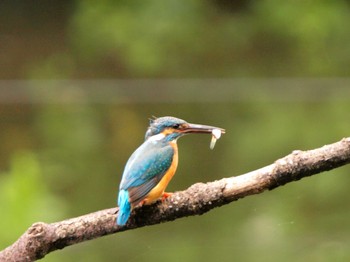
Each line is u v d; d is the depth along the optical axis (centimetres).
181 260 1048
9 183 1126
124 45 1942
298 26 1988
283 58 1936
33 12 2066
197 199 531
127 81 1806
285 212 1171
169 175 586
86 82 1803
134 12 1997
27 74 1841
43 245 528
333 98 1653
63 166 1379
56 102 1680
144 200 541
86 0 2017
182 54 1947
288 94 1719
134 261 1038
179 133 611
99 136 1547
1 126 1586
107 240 1058
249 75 1853
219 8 2050
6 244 1073
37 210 1110
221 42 1988
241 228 1116
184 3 2008
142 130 1583
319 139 1498
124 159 1460
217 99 1673
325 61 1908
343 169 1255
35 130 1562
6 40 1988
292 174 516
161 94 1741
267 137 1505
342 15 1989
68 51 1953
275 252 1039
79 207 1262
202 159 1406
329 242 1048
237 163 1407
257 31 2012
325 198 1227
